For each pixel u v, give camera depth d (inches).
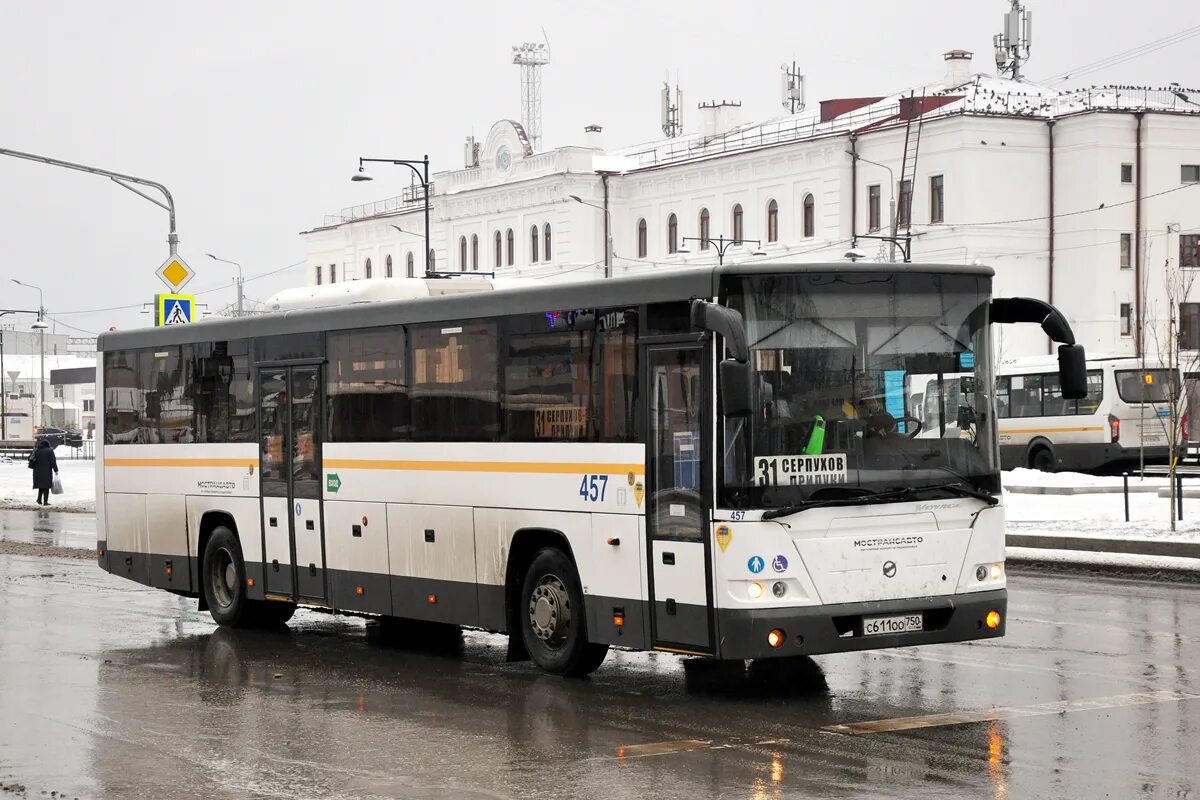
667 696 518.6
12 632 714.2
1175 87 2888.8
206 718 497.4
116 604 821.9
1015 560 946.1
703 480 490.3
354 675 581.0
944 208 2765.7
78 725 488.1
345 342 651.5
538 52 4239.7
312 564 671.8
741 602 480.7
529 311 563.2
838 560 485.4
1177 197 2773.1
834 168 2881.4
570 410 545.0
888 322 499.5
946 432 502.9
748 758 420.8
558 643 557.9
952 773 398.0
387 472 628.7
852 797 375.9
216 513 732.7
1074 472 1903.3
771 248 3031.5
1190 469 1752.0
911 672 551.8
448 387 598.9
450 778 405.7
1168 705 482.9
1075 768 400.8
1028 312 523.8
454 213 3757.4
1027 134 2773.1
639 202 3380.9
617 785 394.0
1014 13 3218.5
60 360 6929.1
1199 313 2800.2
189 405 748.0
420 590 614.5
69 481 2359.7
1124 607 720.3
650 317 513.3
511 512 569.9
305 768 421.1
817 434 488.1
